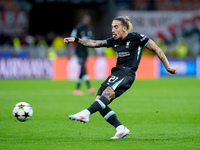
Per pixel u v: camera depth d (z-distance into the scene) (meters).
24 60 85.12
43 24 118.19
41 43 104.81
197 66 95.94
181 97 54.19
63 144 23.20
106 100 23.39
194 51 109.50
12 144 23.14
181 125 31.27
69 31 119.50
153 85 74.12
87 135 26.67
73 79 86.88
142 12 109.38
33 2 109.00
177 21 110.81
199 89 66.62
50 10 117.00
